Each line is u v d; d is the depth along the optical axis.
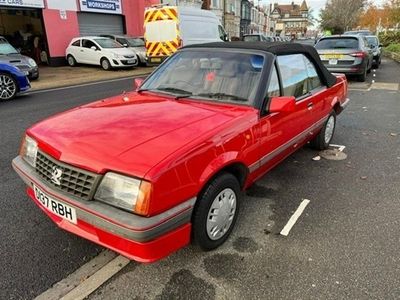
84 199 2.32
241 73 3.40
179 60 3.87
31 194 2.97
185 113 2.94
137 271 2.65
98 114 2.96
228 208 2.90
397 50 24.89
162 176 2.19
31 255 2.82
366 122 6.90
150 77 3.95
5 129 6.42
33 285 2.50
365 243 2.99
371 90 10.58
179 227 2.38
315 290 2.46
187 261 2.75
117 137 2.49
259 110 3.14
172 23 14.61
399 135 6.02
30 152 2.86
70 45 18.38
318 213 3.49
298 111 3.87
